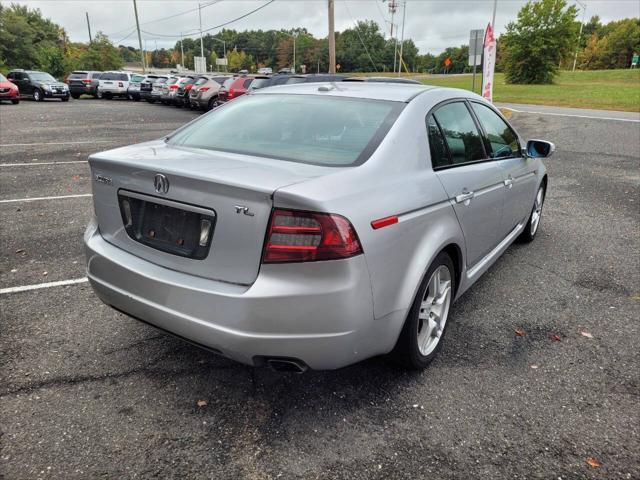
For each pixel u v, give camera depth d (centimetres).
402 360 292
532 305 404
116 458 234
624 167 996
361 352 250
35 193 725
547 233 595
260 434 252
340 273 226
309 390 288
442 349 334
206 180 233
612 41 10062
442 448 245
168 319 251
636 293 429
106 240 291
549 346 342
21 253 486
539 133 1448
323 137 287
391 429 257
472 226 339
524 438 253
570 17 4166
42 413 262
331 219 222
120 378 295
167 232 258
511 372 310
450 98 351
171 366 308
